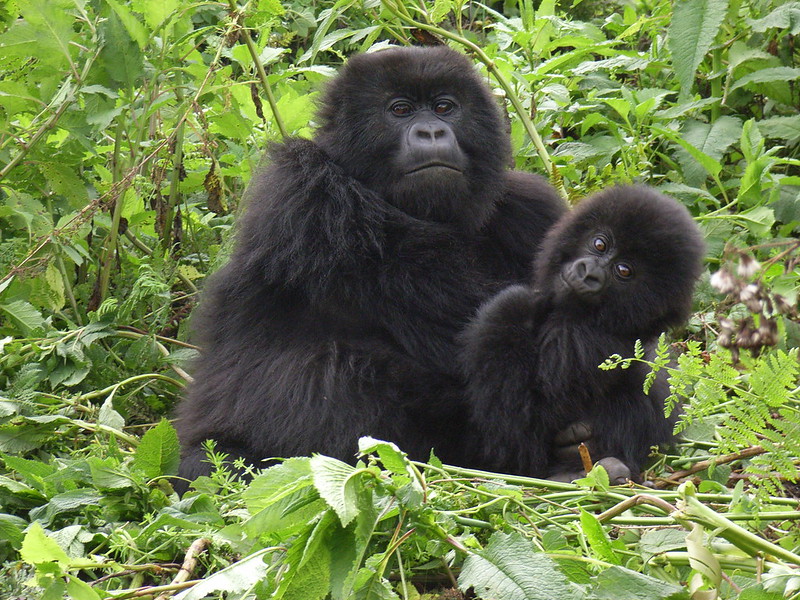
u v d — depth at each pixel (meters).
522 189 10.56
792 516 6.20
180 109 11.95
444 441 8.76
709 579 5.61
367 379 8.81
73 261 11.97
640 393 8.33
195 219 13.15
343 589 5.32
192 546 6.59
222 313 9.64
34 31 11.05
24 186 12.23
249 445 8.98
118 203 11.61
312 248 9.05
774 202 11.83
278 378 8.97
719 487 7.19
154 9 11.44
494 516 6.42
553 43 13.54
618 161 12.98
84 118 11.44
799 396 8.35
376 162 9.69
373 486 5.81
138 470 7.94
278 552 5.94
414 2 12.98
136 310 11.61
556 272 8.84
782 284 9.16
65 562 5.99
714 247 11.27
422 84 9.74
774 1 13.22
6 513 7.92
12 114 11.60
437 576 6.46
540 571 5.43
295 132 12.64
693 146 11.95
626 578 5.52
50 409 9.83
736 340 5.84
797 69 12.64
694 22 11.82
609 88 14.16
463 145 9.88
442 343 9.05
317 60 16.97
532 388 8.30
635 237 8.40
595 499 6.91
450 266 9.25
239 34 11.61
